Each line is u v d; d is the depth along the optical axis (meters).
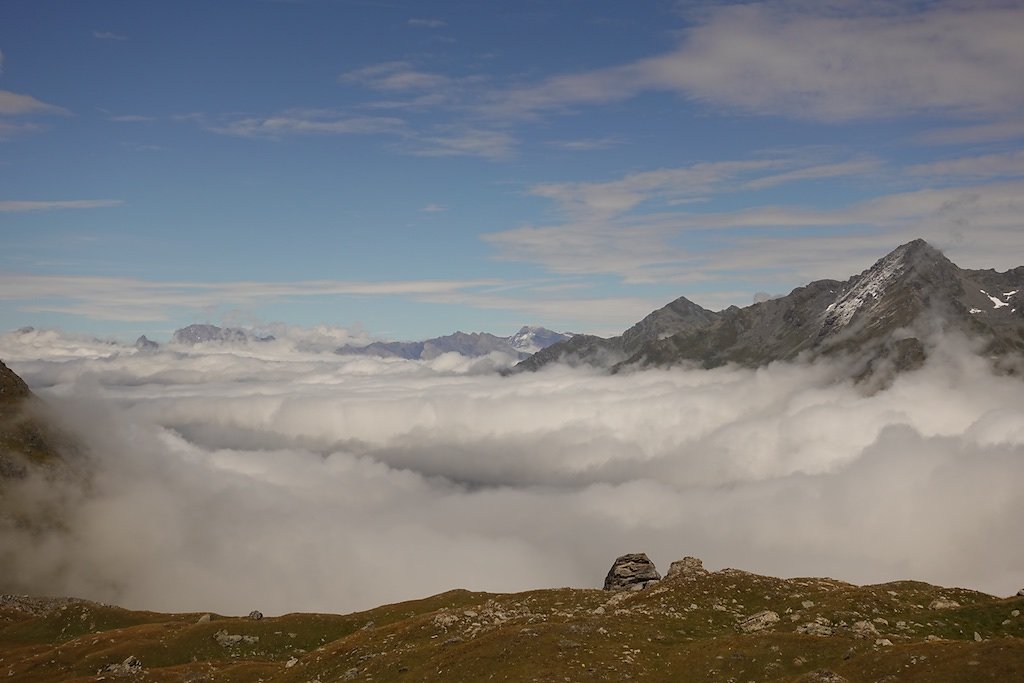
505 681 97.62
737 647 100.69
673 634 112.19
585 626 112.62
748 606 123.50
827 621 109.50
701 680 94.19
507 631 113.69
